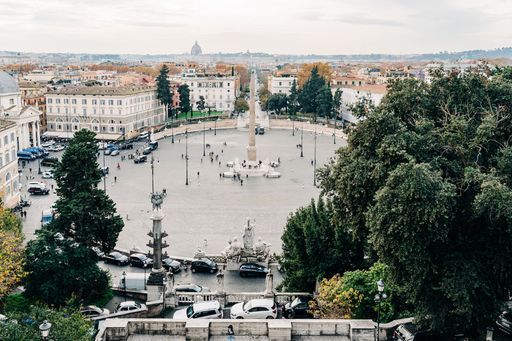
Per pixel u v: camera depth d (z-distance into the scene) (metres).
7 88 140.50
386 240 35.34
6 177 87.00
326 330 34.12
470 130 39.16
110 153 145.38
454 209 35.72
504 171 36.50
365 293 39.38
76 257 49.94
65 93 179.88
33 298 49.00
